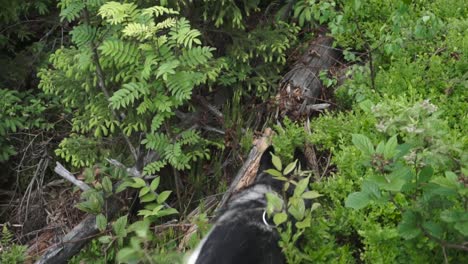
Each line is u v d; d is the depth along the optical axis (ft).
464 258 11.60
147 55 14.17
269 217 12.00
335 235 13.09
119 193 15.99
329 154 15.40
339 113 16.22
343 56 18.58
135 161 16.08
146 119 15.61
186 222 15.35
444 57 16.89
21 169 18.54
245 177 15.46
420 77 16.20
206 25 17.37
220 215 13.19
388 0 18.20
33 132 18.58
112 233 15.20
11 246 16.14
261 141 16.07
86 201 15.60
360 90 16.29
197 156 16.71
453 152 12.73
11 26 19.42
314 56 18.24
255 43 17.35
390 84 16.22
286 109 16.94
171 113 14.64
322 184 13.97
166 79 13.58
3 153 17.62
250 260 11.17
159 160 16.15
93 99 15.88
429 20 16.67
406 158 11.16
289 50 18.71
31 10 20.71
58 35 20.54
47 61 19.03
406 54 17.17
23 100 18.70
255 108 17.42
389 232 12.06
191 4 16.71
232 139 16.90
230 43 18.02
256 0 17.65
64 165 18.39
